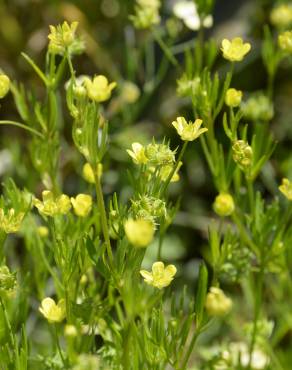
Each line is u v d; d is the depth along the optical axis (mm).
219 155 531
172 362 503
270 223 526
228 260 550
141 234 414
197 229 874
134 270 447
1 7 951
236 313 696
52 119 532
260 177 827
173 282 827
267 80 977
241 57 504
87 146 445
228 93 507
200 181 929
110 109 751
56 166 544
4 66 956
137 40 933
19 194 519
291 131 933
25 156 717
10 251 664
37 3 950
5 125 921
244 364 576
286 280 601
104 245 459
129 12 893
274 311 671
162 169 470
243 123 811
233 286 733
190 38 1008
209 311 436
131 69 734
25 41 960
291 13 630
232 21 1019
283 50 571
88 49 917
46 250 586
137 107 743
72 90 465
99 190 446
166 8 952
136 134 845
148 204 454
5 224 473
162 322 470
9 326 475
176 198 910
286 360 581
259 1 993
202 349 617
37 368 513
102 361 508
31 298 656
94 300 493
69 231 502
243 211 551
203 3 585
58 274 602
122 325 493
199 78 530
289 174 681
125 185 783
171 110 962
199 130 461
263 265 527
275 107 961
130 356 485
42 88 949
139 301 454
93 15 966
